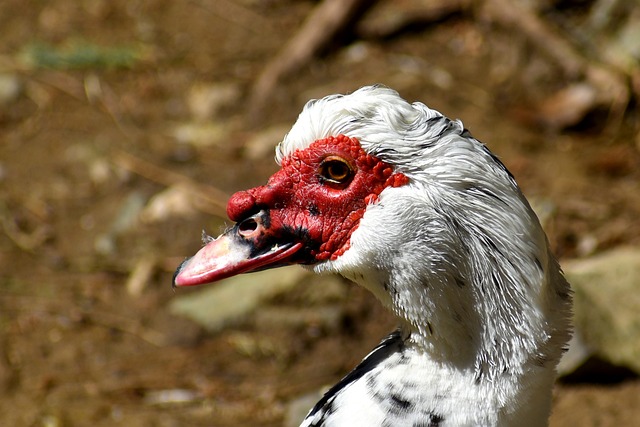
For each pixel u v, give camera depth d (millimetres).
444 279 4859
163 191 12711
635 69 14414
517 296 4781
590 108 13961
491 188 4762
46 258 11742
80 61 15195
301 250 5312
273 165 13086
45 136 13812
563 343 5016
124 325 10719
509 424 4891
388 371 5070
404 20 15555
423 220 4859
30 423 9312
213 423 9422
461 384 4906
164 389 9859
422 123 4910
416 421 4922
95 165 13180
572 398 9234
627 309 9438
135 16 16391
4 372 10000
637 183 12781
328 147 5098
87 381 9961
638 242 11422
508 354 4836
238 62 15344
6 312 10898
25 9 16391
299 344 10375
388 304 5133
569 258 11219
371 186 5043
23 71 14977
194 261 5395
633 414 8945
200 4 16609
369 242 4996
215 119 14188
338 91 14195
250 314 10570
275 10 16547
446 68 14852
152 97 14633
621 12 14938
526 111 14055
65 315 10852
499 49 15094
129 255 11742
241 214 5395
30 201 12625
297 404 9383
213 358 10273
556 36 14875
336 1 14953
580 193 12414
